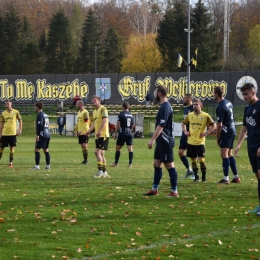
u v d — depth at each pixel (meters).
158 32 103.56
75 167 28.94
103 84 80.75
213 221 14.04
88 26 119.62
